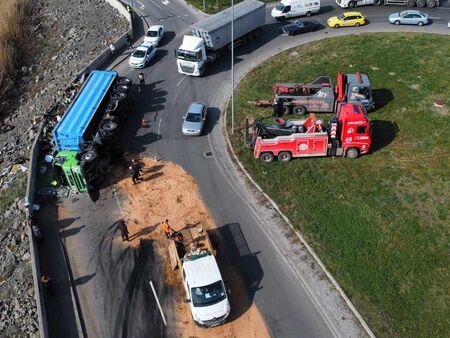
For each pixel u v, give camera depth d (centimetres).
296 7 5403
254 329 2384
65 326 2417
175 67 4691
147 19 5681
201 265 2478
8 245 2888
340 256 2717
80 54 5031
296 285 2592
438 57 4516
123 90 3916
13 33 5472
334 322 2406
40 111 4100
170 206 3114
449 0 5728
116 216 3050
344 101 3781
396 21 5181
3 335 2381
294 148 3338
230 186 3262
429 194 3073
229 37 4634
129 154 3575
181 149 3616
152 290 2581
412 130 3628
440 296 2492
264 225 2959
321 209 3020
